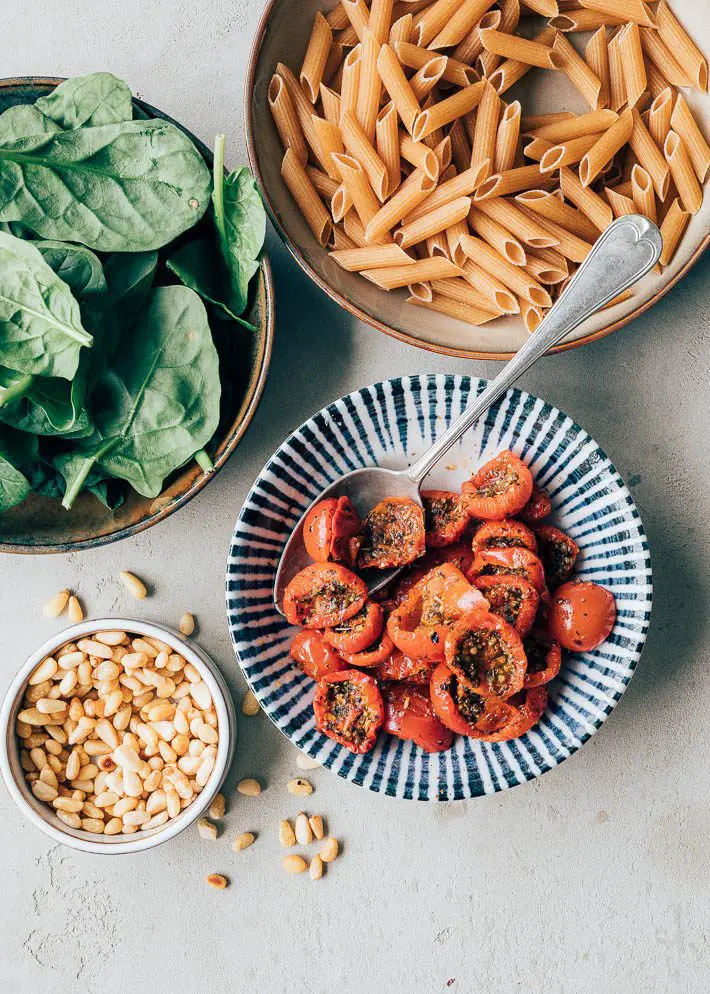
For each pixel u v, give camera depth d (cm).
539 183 53
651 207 52
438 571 49
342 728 51
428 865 57
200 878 57
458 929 57
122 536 52
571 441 52
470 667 49
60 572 57
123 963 57
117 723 56
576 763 57
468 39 53
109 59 56
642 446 57
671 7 53
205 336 51
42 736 56
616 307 52
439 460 53
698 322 56
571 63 53
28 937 57
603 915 56
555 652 50
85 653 55
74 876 57
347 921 57
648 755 56
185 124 56
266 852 57
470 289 53
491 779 51
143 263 51
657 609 57
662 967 56
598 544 52
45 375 50
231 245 51
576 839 56
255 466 57
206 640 57
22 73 56
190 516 57
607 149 52
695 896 56
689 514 56
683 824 56
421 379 52
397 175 53
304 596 50
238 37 56
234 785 57
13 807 57
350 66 52
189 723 56
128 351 51
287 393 57
